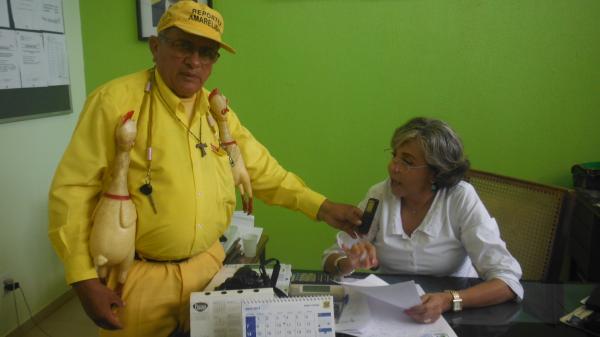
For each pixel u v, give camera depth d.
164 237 1.05
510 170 2.30
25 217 2.24
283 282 1.18
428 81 2.28
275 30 2.33
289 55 2.35
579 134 2.22
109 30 2.49
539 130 2.24
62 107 2.42
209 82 2.44
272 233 2.55
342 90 2.35
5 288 2.13
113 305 0.98
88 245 0.97
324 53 2.32
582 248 2.05
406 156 1.35
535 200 1.63
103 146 0.99
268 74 2.39
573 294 1.24
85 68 2.56
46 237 2.39
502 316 1.12
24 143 2.21
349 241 1.49
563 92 2.19
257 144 1.39
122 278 1.02
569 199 1.54
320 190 2.48
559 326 1.08
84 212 0.99
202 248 1.12
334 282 1.23
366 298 1.15
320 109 2.39
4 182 2.10
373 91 2.33
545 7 2.13
